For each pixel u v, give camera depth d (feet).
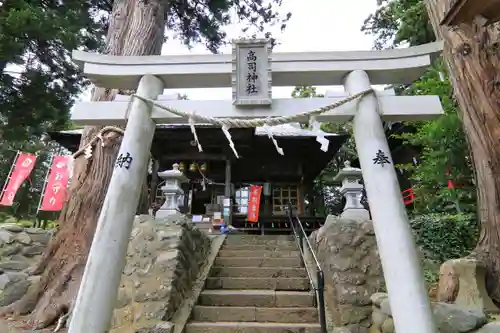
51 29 23.85
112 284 8.09
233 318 13.94
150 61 10.59
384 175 8.95
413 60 10.41
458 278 10.58
